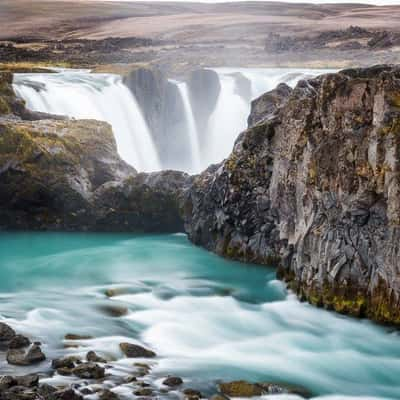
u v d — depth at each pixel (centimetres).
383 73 2886
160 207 4553
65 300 3106
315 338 2750
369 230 2883
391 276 2773
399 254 2725
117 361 2386
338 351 2625
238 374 2359
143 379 2242
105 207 4556
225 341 2692
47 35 17112
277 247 3709
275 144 3688
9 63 8606
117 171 4838
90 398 2053
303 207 3222
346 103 3003
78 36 16562
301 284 3180
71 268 3722
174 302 3133
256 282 3472
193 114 6444
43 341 2538
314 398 2219
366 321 2869
